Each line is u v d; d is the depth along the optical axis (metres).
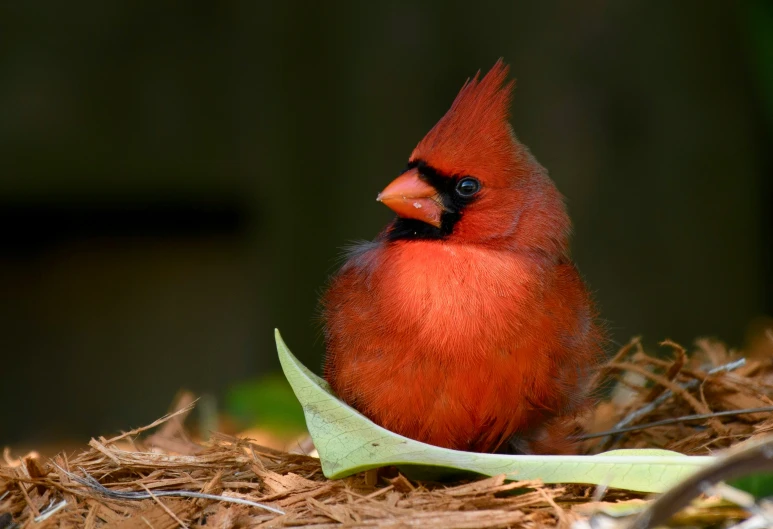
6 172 11.75
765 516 4.31
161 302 12.70
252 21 12.03
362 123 11.95
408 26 11.88
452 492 4.99
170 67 11.98
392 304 5.53
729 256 11.70
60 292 12.68
